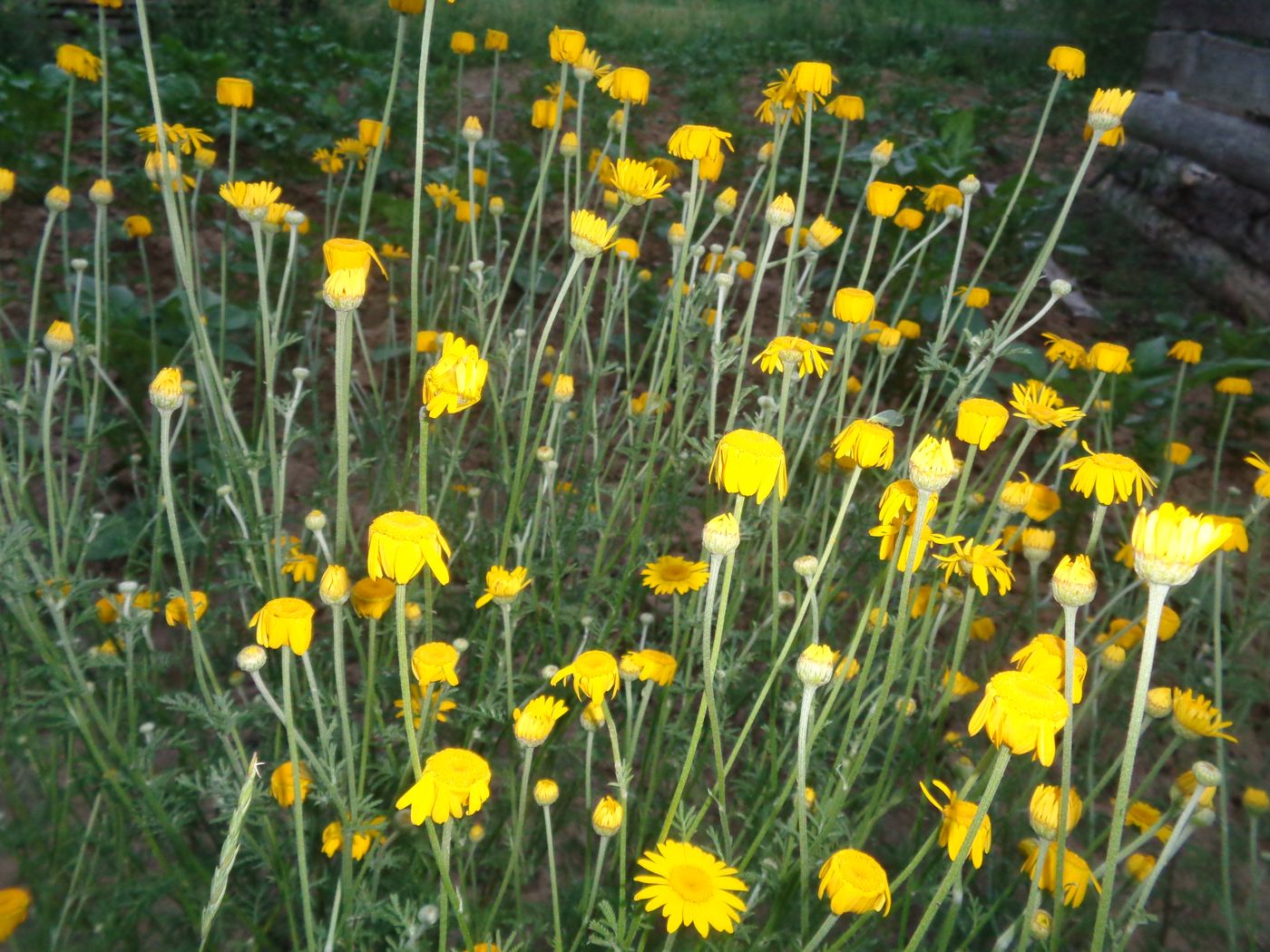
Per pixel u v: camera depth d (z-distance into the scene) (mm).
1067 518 3498
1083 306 5496
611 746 2127
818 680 1213
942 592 1812
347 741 1360
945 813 1292
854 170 7066
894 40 13344
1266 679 2695
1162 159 6793
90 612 1584
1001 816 1993
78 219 5176
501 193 6141
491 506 3082
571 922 1709
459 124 3641
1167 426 4211
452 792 1155
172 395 1416
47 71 6648
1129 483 1470
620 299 2727
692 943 1535
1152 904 2145
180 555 1490
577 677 1370
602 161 2645
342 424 1498
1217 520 1763
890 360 4223
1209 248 6062
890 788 1728
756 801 1715
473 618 2330
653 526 2523
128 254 5055
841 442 1415
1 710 1628
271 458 1935
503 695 1924
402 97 7711
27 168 5504
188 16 10000
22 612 1514
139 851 1852
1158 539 1010
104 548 2863
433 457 2615
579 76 2424
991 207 5480
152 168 2178
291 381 4059
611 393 3832
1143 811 1795
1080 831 2174
